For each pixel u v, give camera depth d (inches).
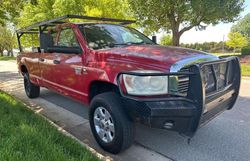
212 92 138.7
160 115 122.8
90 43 172.1
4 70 641.6
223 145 161.0
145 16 760.3
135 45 176.1
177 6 701.9
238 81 163.8
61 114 226.2
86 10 677.3
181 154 150.5
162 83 126.1
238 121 202.1
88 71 161.8
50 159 117.0
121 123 136.0
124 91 133.8
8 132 145.3
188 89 126.0
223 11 718.5
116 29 199.3
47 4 932.6
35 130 148.9
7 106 205.9
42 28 237.9
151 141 167.0
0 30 1878.7
